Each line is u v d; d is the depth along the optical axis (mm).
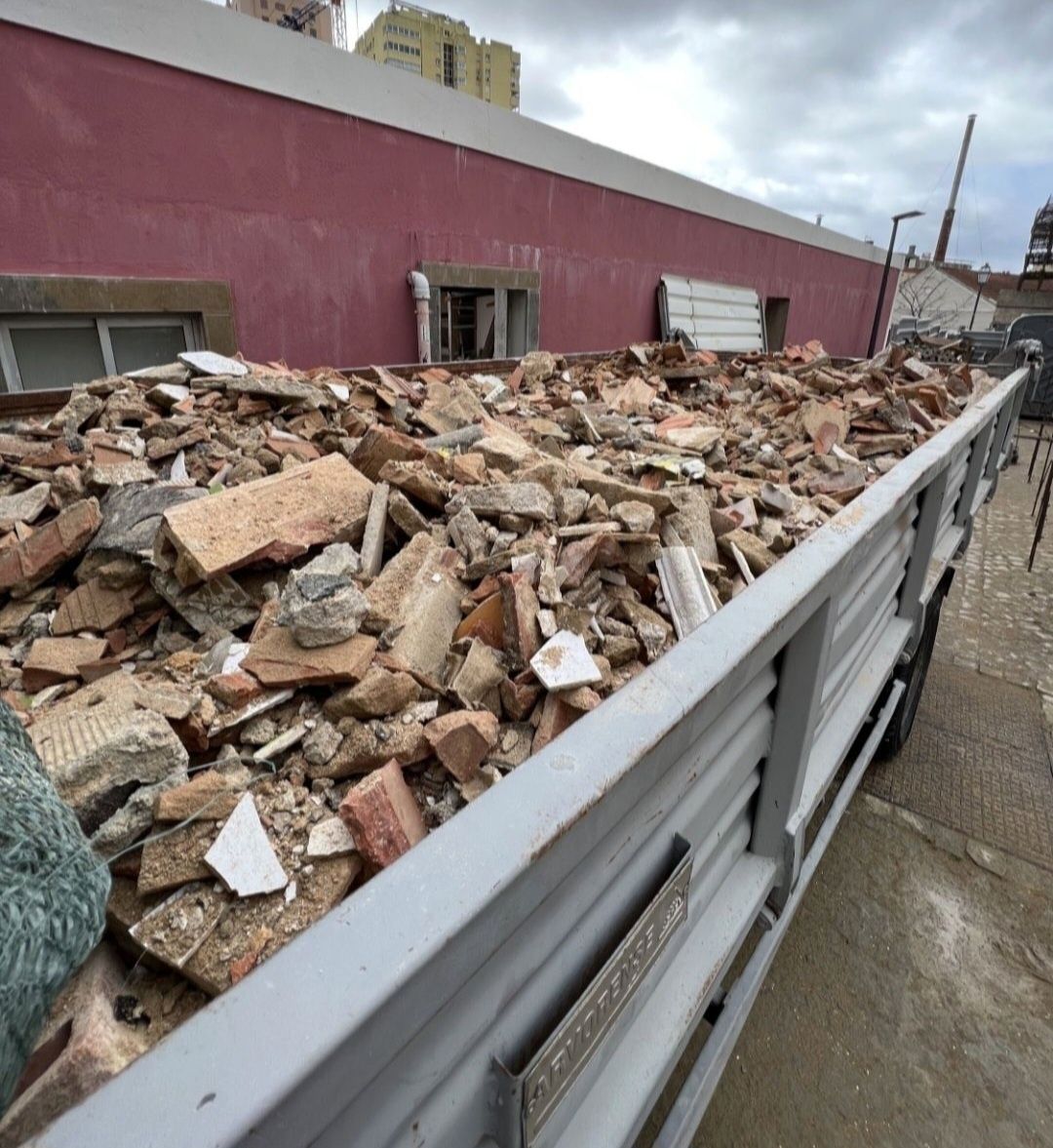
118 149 3668
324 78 4422
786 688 1078
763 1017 1635
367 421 2178
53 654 1168
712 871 1007
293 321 4688
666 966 873
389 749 903
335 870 765
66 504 1575
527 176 6105
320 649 1036
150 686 1047
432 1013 450
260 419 2148
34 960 452
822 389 3625
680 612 1357
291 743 937
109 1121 332
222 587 1245
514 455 1981
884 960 1793
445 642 1169
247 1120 340
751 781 1105
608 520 1557
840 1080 1510
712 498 1896
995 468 4176
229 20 3910
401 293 5309
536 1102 586
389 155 4949
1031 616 3824
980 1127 1430
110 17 3467
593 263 7129
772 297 10727
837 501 2037
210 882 754
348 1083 397
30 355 3686
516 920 505
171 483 1625
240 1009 380
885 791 2389
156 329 4109
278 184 4379
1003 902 1979
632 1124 738
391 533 1562
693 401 3561
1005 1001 1697
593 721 630
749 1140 1390
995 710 2893
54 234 3543
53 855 521
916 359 4418
